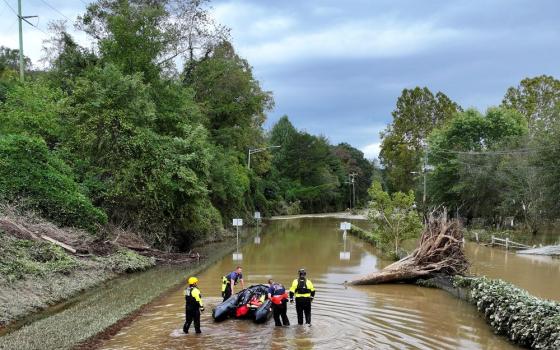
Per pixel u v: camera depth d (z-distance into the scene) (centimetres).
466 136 5462
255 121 6912
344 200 12700
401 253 2880
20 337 1177
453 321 1451
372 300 1761
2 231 1825
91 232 2359
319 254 3145
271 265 2630
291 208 9888
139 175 2670
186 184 2866
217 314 1423
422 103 8088
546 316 1177
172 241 3045
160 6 3994
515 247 3450
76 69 3803
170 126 3397
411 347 1171
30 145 2223
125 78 2827
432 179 5528
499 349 1177
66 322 1325
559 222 4400
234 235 4525
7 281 1515
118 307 1530
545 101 6069
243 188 5112
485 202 4719
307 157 11369
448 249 2159
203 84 4862
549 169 3478
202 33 4603
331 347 1159
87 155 2703
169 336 1252
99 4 4044
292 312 1557
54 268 1781
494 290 1496
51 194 2234
